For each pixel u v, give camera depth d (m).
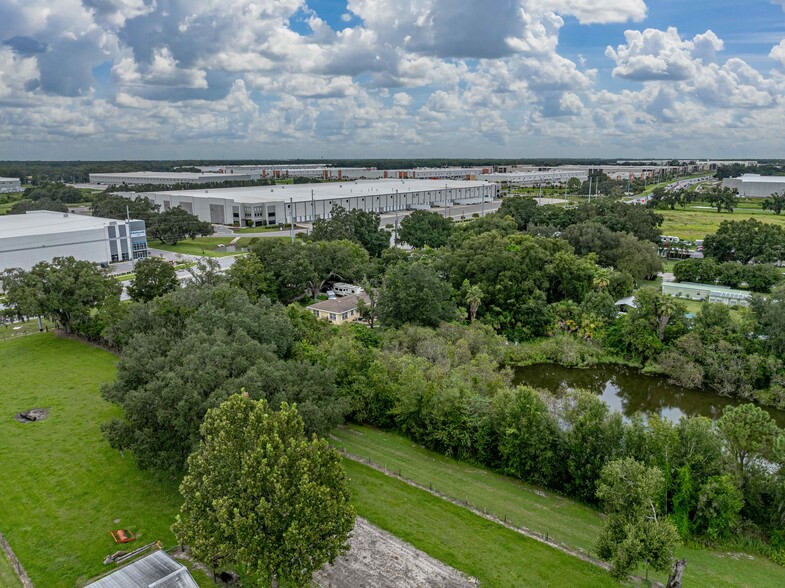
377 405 59.66
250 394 45.12
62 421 59.19
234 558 32.09
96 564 38.16
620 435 46.56
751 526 43.75
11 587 36.16
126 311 76.50
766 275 113.31
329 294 111.38
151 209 194.12
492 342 81.38
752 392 73.19
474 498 46.62
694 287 111.62
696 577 38.09
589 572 37.97
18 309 85.31
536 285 100.00
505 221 150.00
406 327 78.19
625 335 85.94
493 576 37.28
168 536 41.12
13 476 48.88
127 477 48.66
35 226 138.88
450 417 53.66
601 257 129.12
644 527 34.94
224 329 58.81
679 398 74.75
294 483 31.98
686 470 42.88
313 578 36.41
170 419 43.72
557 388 77.12
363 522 42.53
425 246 136.62
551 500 47.44
